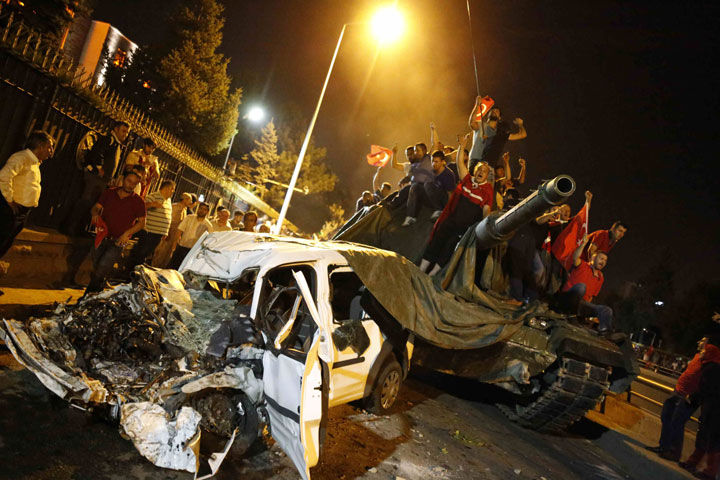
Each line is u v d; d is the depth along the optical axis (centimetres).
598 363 730
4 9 920
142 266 458
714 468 650
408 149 980
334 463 439
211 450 368
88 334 405
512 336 732
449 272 725
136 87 2394
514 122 995
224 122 2575
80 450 357
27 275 713
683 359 3017
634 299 5800
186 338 398
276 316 456
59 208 785
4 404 388
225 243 529
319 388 361
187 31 2422
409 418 620
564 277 905
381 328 573
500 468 548
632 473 696
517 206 649
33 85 672
